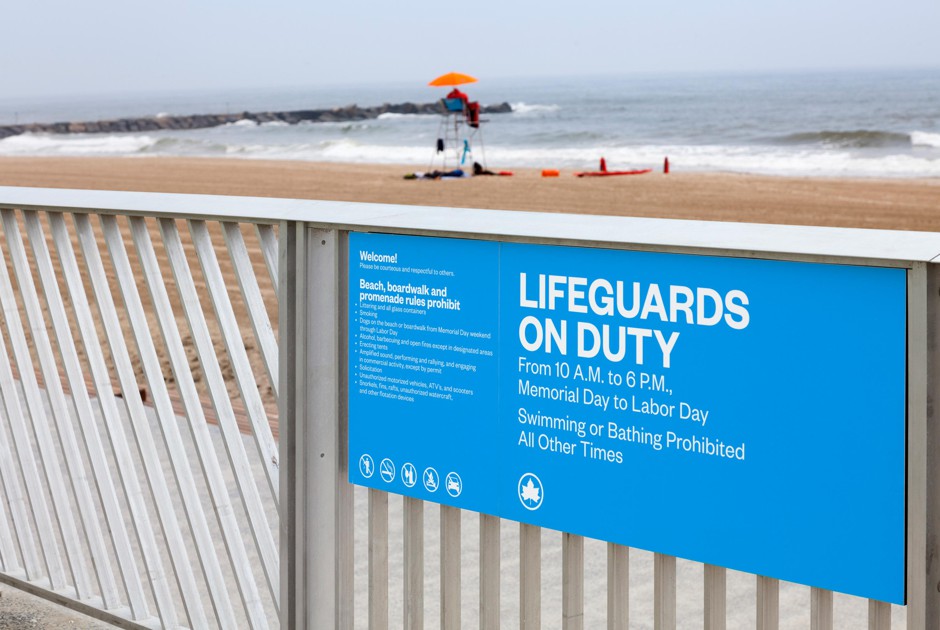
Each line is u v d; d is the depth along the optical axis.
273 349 2.62
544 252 2.20
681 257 2.03
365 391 2.51
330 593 2.66
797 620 3.40
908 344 1.79
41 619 3.30
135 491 3.00
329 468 2.62
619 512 2.16
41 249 3.02
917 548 1.82
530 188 33.09
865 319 1.84
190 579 2.97
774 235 1.98
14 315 3.15
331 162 51.72
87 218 2.87
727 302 1.98
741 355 1.98
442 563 2.46
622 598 2.22
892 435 1.83
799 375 1.92
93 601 3.27
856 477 1.88
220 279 2.67
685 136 69.12
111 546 4.37
